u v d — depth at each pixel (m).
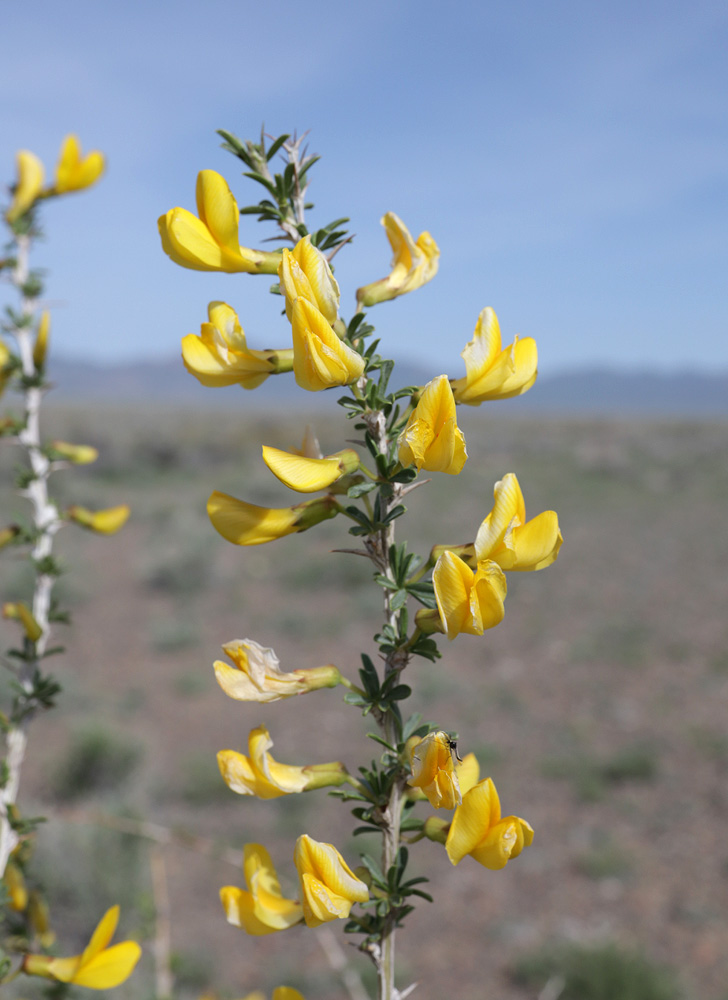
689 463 33.88
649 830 7.04
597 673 10.73
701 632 12.27
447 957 5.69
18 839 2.07
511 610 13.76
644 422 66.00
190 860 6.68
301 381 1.19
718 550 17.84
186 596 14.45
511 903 6.26
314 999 5.23
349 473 1.30
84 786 7.07
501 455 37.69
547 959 5.39
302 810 7.46
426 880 1.21
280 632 12.65
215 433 37.78
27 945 2.03
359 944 1.24
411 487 1.25
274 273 1.33
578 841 6.95
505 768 8.16
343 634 12.49
